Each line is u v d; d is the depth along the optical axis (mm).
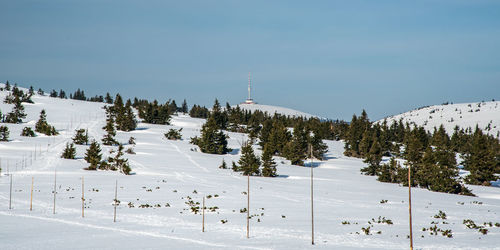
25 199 54812
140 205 51906
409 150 84625
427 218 45406
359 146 139500
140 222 42438
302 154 115062
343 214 47500
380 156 100750
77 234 36594
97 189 64250
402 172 82875
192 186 69625
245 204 53656
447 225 41406
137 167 91750
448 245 32719
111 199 56344
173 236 36062
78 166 89688
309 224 41625
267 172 89000
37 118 189625
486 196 70750
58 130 151375
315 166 113438
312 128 188875
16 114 172250
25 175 76125
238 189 67625
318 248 31734
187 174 84938
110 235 36344
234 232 37812
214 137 127750
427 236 36281
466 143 153125
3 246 32000
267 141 134250
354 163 122000
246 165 89688
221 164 104438
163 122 194375
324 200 58000
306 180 83875
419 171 79500
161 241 34094
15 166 85188
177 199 57031
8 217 43875
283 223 42094
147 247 31969
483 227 40250
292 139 124375
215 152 126188
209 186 70188
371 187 75375
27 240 34062
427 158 79438
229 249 31391
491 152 87125
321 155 125875
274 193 64062
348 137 161125
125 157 104125
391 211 49875
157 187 67250
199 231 38281
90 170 85625
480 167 87188
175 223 42000
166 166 95250
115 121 167625
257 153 127938
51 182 69500
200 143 127875
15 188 62844
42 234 36406
